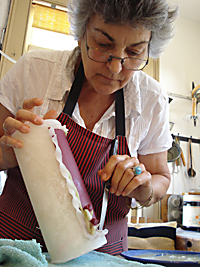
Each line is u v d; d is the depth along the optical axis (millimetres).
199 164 3119
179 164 2947
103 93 880
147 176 758
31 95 1010
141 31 740
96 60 792
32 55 1040
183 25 3439
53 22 2500
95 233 566
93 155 921
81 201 595
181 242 1890
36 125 619
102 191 896
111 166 743
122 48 764
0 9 2363
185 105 3232
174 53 3307
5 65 2287
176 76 3250
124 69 821
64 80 996
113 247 876
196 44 3482
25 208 854
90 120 1051
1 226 868
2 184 1786
